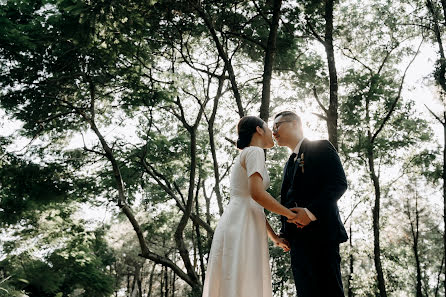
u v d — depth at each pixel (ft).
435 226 100.99
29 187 51.44
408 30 67.00
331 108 40.45
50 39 41.04
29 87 46.55
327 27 44.09
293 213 7.71
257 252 7.92
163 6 37.11
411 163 76.23
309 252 7.84
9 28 40.57
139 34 33.32
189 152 62.85
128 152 56.18
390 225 94.53
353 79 61.52
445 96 61.21
